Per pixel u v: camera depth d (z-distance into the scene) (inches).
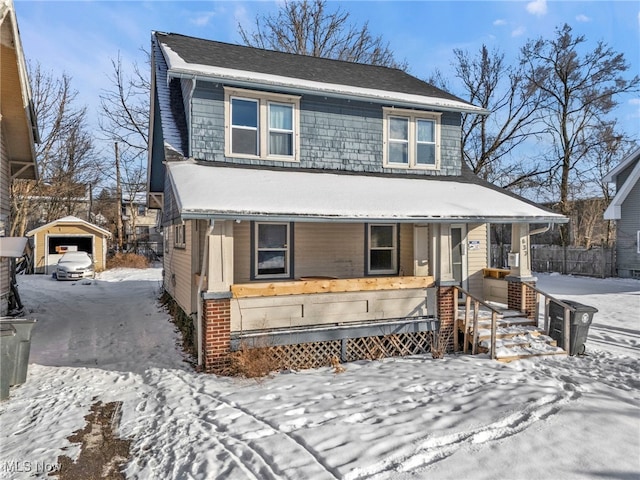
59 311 547.8
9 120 462.0
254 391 276.1
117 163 1358.3
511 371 319.6
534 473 170.2
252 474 171.9
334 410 238.5
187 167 373.4
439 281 388.8
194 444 202.4
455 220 358.3
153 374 318.7
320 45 1104.8
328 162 445.4
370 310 369.4
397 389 277.6
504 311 434.3
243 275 399.5
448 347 393.1
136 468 184.7
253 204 303.9
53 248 1095.0
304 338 344.5
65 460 193.0
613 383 296.4
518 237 432.8
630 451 189.0
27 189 1101.1
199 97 397.1
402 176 470.3
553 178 1134.4
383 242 459.5
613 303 613.9
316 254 433.4
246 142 416.2
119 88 1048.2
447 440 199.0
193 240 391.2
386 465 176.2
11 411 250.4
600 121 1153.4
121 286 794.2
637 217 895.7
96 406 258.8
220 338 317.7
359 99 443.2
